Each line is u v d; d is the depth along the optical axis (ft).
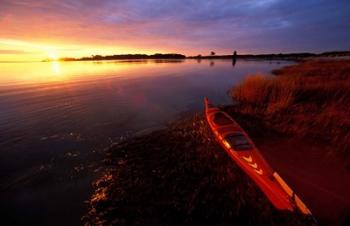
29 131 34.47
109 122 38.24
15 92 68.85
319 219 14.17
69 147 28.63
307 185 17.60
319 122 28.76
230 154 21.18
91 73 144.25
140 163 23.22
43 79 109.91
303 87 44.68
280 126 29.73
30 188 20.25
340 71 71.72
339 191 16.76
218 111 34.06
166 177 20.12
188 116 40.06
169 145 27.17
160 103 51.44
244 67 164.96
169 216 15.52
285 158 21.97
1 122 38.78
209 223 14.71
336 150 22.49
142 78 104.78
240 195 16.96
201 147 25.58
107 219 15.85
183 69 160.35
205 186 18.38
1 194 19.48
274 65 178.70
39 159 25.66
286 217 14.38
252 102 43.70
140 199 17.48
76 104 51.78
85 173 22.33
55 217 16.66
